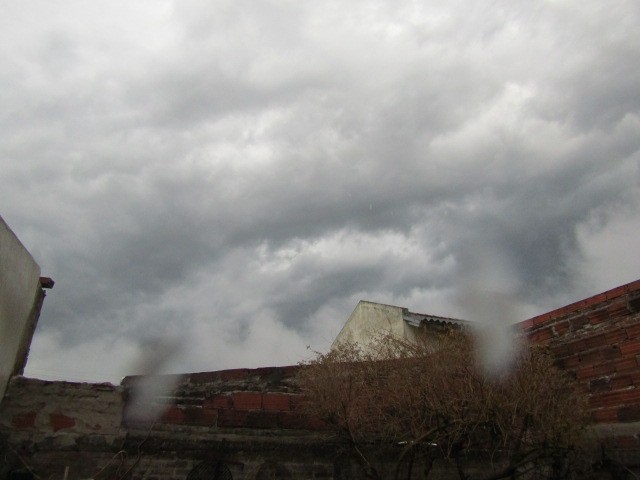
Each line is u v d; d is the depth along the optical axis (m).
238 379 6.97
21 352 6.48
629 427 6.00
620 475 5.84
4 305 5.63
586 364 6.71
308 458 6.34
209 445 6.04
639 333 6.27
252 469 6.10
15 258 5.91
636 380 6.12
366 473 5.82
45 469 5.28
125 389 6.00
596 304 6.87
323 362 6.62
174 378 6.61
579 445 5.89
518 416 5.79
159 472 5.71
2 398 5.42
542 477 6.19
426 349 6.68
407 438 6.24
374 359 6.81
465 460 6.77
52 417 5.55
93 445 5.56
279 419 6.50
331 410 6.22
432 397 6.01
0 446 5.23
